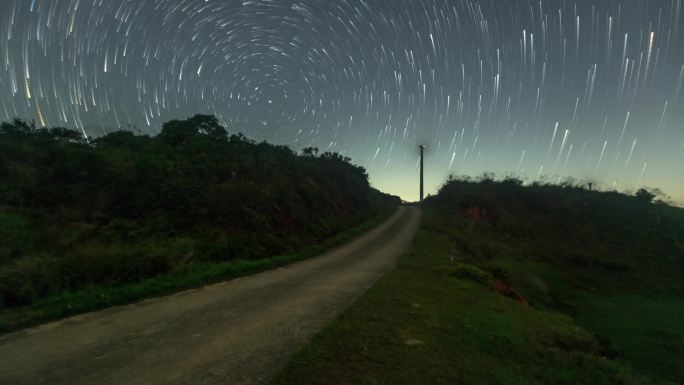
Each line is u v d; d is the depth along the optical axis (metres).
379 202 58.94
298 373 4.67
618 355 8.37
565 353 6.59
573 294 18.36
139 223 15.30
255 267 13.54
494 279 13.37
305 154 41.59
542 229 32.66
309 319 7.13
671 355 10.29
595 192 39.94
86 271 9.76
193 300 8.75
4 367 4.91
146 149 21.11
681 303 18.20
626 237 29.38
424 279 11.66
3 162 15.62
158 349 5.59
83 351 5.50
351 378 4.59
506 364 5.60
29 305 7.86
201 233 15.88
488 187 44.00
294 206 23.12
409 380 4.64
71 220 14.32
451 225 33.22
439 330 6.68
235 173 21.62
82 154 16.73
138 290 9.18
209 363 5.05
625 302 17.70
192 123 28.70
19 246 11.81
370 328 6.57
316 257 17.06
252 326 6.71
